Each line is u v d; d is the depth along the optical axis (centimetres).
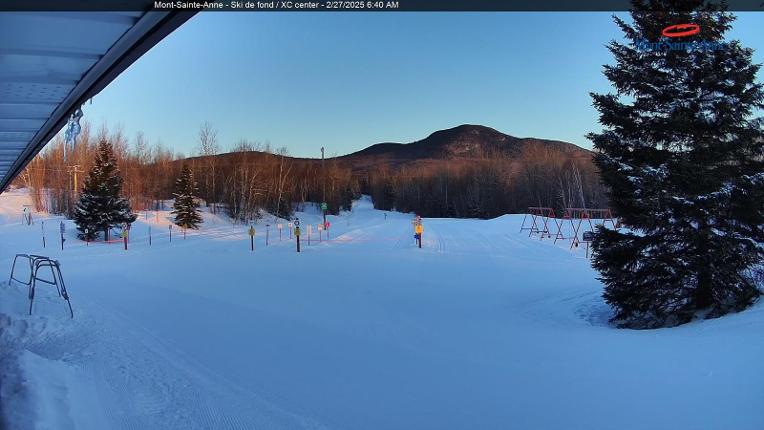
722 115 1076
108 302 1253
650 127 1160
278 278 1822
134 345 833
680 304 1149
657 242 1147
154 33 317
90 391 597
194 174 6094
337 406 574
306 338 916
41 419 462
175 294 1420
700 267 1092
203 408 563
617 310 1202
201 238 3750
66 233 3306
